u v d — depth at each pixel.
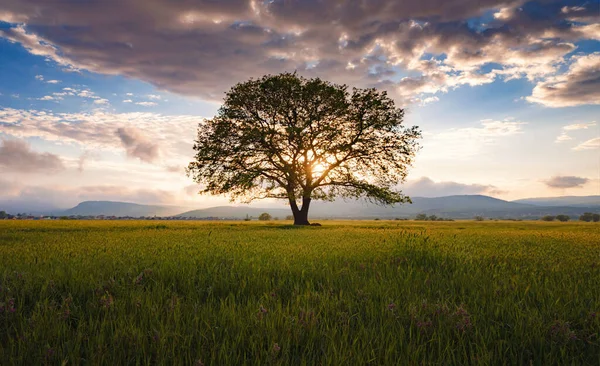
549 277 5.36
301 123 35.56
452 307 3.68
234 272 5.33
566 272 5.95
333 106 35.03
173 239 13.23
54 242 11.73
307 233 18.23
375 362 2.41
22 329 2.85
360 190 37.41
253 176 34.66
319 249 9.14
